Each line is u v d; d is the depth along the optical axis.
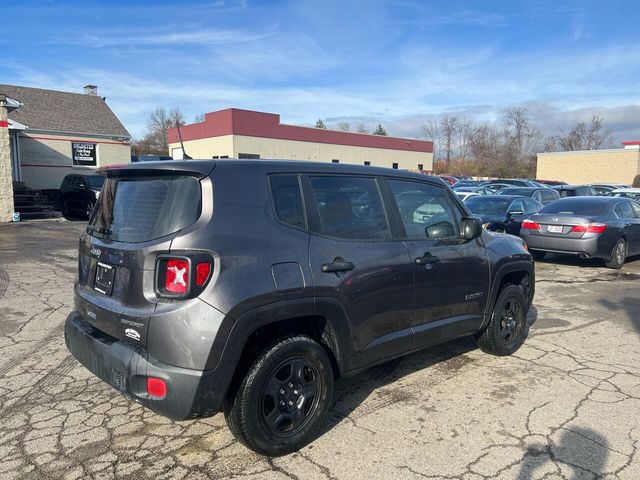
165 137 73.38
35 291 7.55
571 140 69.94
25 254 11.06
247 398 3.08
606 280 9.31
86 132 26.61
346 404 4.06
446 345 5.55
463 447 3.42
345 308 3.52
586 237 10.08
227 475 3.08
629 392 4.32
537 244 10.69
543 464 3.22
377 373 4.72
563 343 5.63
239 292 2.98
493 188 23.47
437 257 4.24
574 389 4.38
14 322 6.03
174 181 3.17
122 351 3.08
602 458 3.29
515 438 3.54
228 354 2.95
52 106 27.66
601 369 4.85
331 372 3.50
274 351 3.17
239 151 39.34
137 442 3.45
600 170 44.03
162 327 2.90
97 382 4.39
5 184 18.09
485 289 4.79
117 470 3.12
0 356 4.96
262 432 3.15
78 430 3.59
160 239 3.01
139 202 3.30
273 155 41.34
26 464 3.17
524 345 5.55
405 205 4.20
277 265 3.18
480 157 67.06
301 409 3.35
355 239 3.70
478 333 5.12
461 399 4.16
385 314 3.84
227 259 3.00
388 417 3.84
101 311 3.26
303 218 3.45
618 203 10.91
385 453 3.34
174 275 2.93
